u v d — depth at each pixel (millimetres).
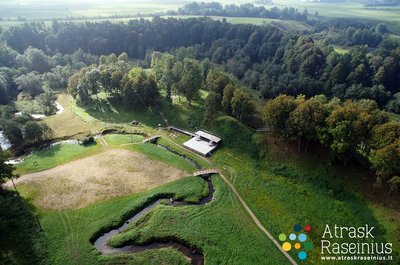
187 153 108500
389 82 162125
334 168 87625
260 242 72750
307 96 163875
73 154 107000
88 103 145250
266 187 89938
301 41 188625
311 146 95750
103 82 142000
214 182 94062
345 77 163750
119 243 72500
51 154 107000
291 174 92250
